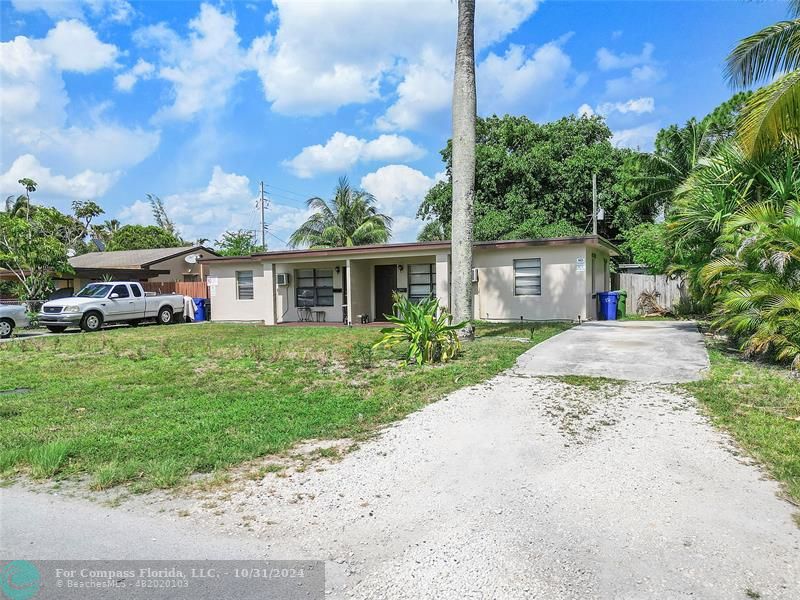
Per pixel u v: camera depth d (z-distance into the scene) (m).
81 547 3.21
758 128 8.59
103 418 6.05
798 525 3.21
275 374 8.62
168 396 7.21
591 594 2.60
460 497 3.77
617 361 8.38
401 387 7.19
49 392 7.61
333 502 3.76
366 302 18.69
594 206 24.31
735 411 5.60
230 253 37.12
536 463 4.36
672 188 20.94
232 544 3.22
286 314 19.56
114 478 4.21
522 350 9.69
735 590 2.59
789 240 7.91
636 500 3.62
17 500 3.92
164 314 20.69
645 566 2.82
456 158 11.06
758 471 4.07
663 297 19.42
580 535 3.17
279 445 4.94
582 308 15.54
